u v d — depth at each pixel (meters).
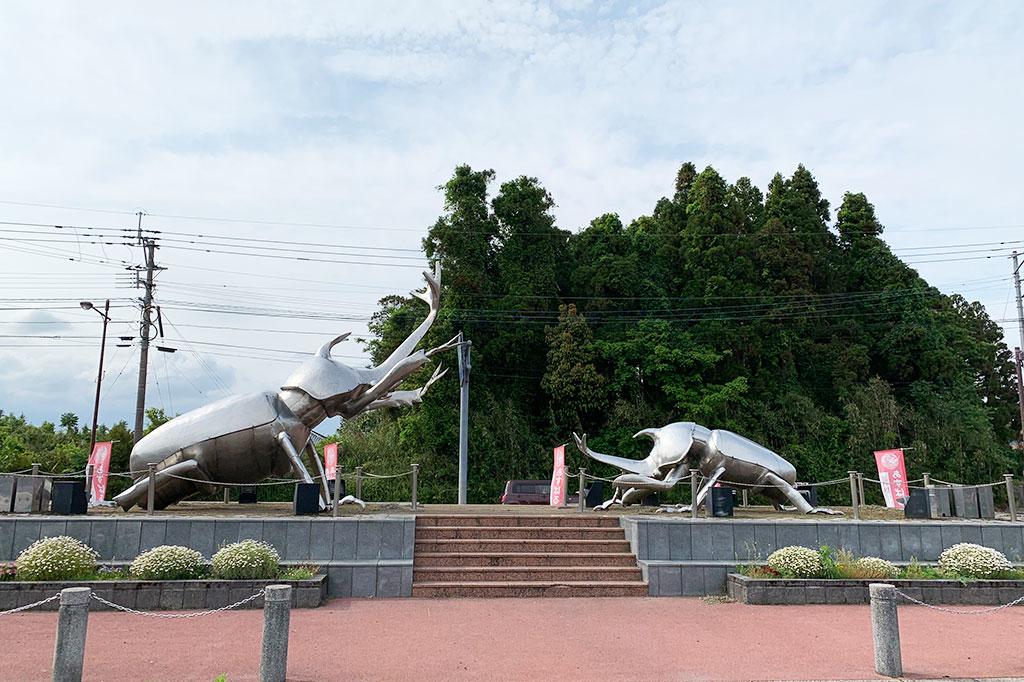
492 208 34.12
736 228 37.22
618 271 34.25
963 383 36.06
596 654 8.01
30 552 10.36
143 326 26.39
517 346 31.67
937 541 13.09
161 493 13.95
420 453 29.91
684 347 32.34
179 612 9.80
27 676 6.77
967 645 8.59
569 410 31.22
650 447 30.39
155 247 26.91
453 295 31.50
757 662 7.73
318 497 13.13
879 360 37.47
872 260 40.00
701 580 11.95
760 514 16.08
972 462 32.91
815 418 32.72
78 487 12.54
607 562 12.62
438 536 13.18
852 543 12.94
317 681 6.87
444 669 7.34
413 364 15.70
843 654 8.07
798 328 36.62
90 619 9.34
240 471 14.18
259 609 10.05
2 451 25.66
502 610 10.44
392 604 10.76
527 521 13.77
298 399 14.59
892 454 16.33
